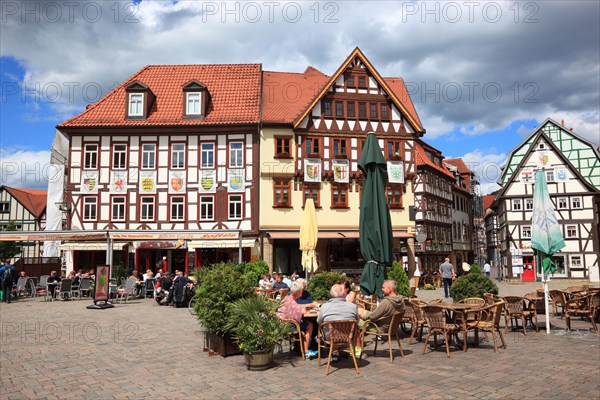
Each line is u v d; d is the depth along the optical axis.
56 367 7.62
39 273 27.17
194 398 5.94
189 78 32.91
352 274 30.06
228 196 29.31
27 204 53.81
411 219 30.39
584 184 40.31
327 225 29.73
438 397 5.71
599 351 8.35
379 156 10.76
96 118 29.81
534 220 11.02
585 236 40.03
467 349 8.70
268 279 18.89
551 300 13.02
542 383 6.22
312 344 8.69
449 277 20.42
